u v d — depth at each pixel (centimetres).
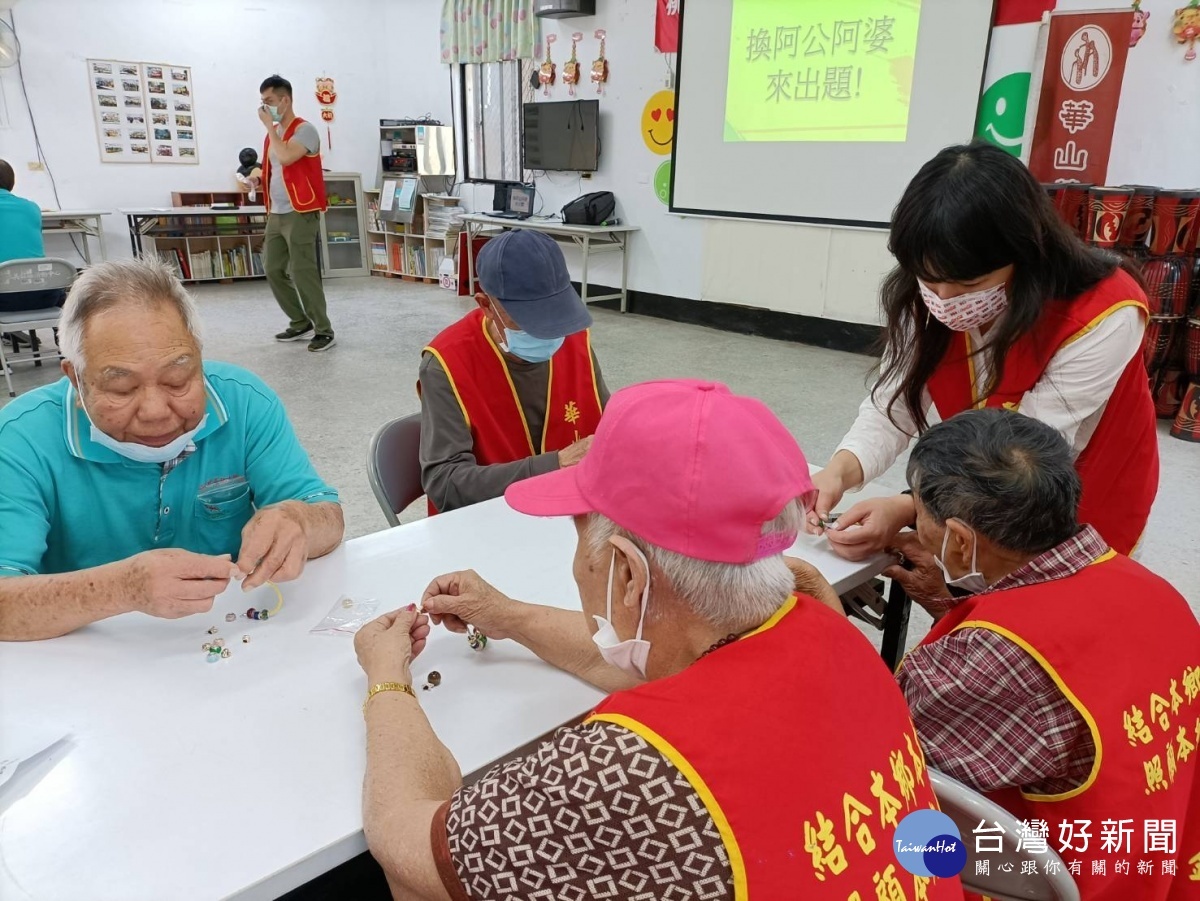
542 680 105
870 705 68
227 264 824
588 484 73
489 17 746
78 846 76
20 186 716
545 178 750
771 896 55
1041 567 103
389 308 711
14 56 691
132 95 756
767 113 573
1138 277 138
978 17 468
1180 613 102
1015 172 118
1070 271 129
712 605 67
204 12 779
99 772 85
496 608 110
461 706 100
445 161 836
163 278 113
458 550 140
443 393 182
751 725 60
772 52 559
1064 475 101
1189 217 391
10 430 118
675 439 66
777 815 57
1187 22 409
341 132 880
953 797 84
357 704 97
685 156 627
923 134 504
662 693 63
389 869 70
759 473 66
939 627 111
